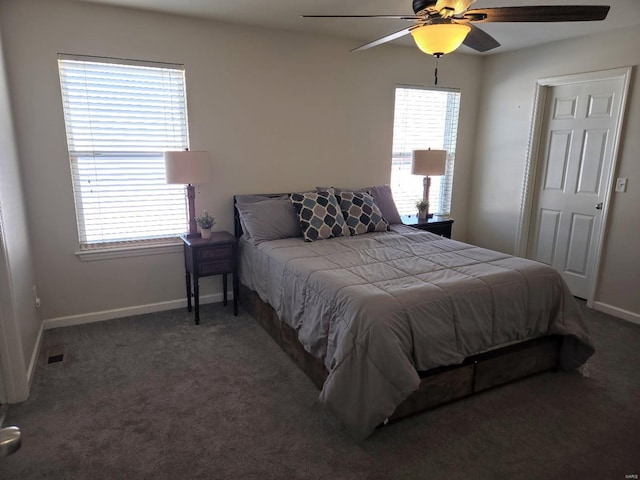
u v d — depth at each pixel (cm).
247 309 363
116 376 260
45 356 282
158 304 361
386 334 197
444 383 226
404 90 442
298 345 269
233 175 372
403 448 201
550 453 198
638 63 338
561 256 420
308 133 398
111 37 309
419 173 417
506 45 412
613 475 185
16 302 235
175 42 329
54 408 227
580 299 404
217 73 348
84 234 328
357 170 431
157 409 228
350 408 199
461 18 210
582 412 229
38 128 297
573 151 399
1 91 252
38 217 307
